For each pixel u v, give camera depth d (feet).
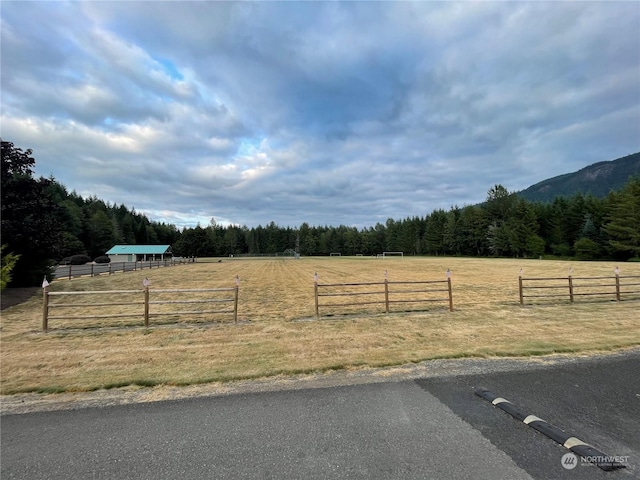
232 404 13.20
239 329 26.94
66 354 20.65
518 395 13.60
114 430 11.29
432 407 12.64
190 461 9.46
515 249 206.59
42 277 59.82
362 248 355.15
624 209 155.43
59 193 290.97
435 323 28.07
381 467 9.04
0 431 11.37
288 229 403.75
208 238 293.84
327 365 17.80
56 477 8.89
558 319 28.96
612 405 12.62
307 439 10.48
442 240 276.21
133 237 332.39
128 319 31.55
